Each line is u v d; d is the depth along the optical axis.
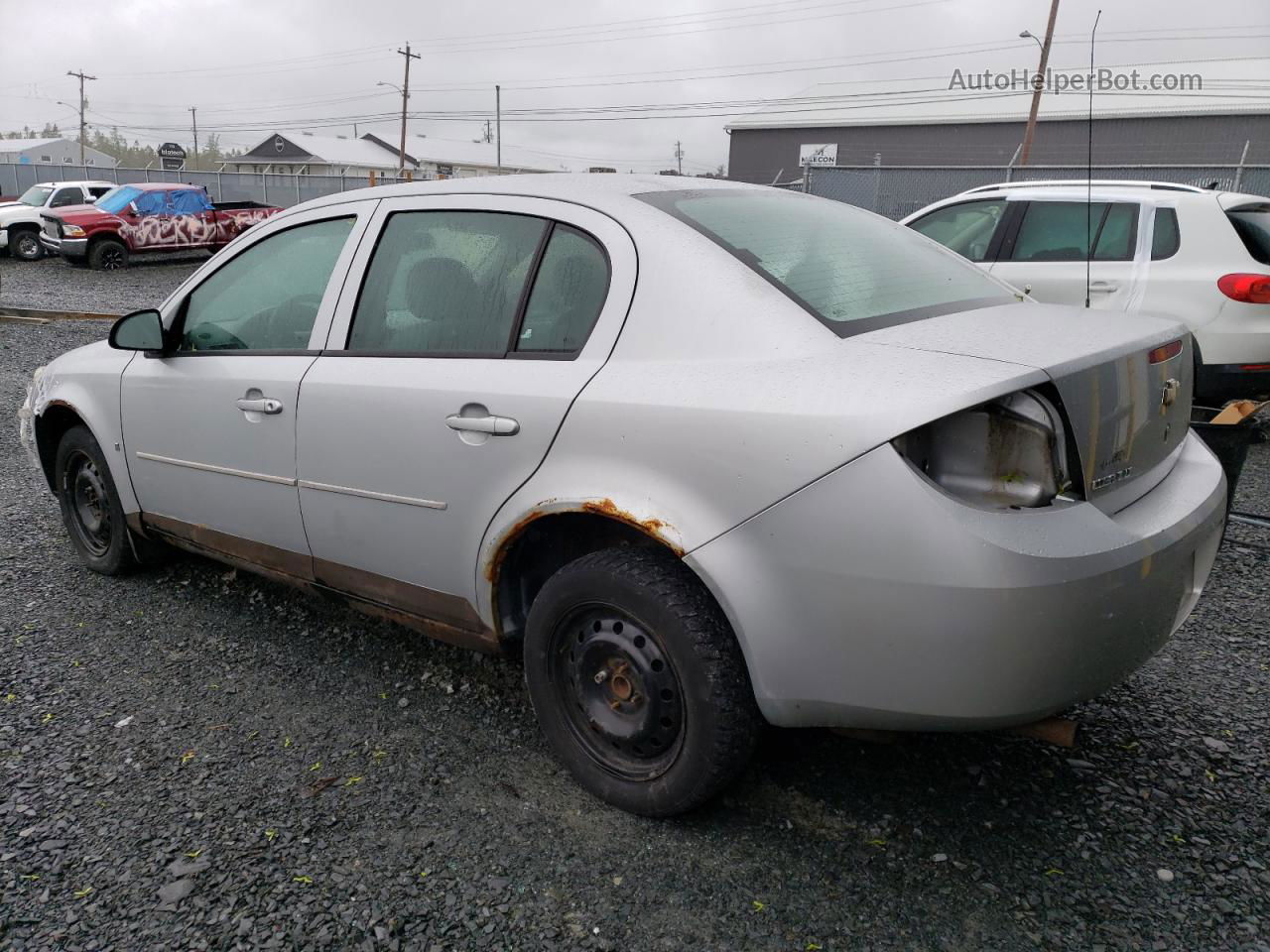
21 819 2.51
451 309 2.84
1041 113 36.66
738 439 2.17
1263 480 5.70
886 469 2.00
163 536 3.88
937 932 2.13
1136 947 2.08
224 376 3.36
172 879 2.29
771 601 2.16
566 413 2.45
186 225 21.59
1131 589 2.08
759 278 2.39
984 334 2.31
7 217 22.36
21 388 8.51
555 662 2.62
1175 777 2.70
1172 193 6.60
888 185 16.14
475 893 2.25
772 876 2.31
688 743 2.35
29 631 3.68
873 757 2.80
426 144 76.38
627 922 2.16
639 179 2.92
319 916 2.17
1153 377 2.35
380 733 2.96
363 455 2.92
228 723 3.01
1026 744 2.87
